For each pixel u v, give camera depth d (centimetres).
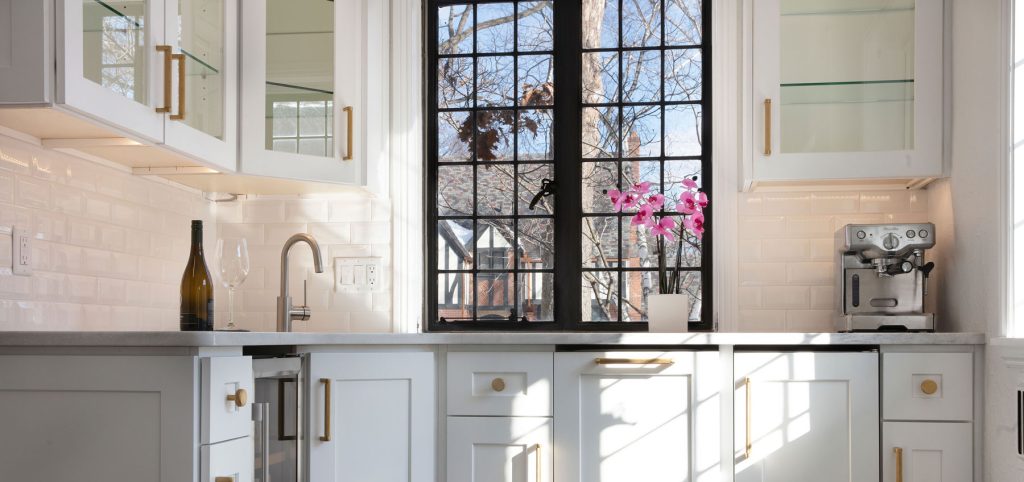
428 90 377
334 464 281
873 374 286
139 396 201
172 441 198
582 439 293
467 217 374
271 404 251
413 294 354
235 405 214
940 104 313
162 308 315
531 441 294
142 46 240
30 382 204
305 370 279
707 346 297
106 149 261
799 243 342
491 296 371
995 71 273
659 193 366
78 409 202
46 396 204
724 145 346
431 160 375
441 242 374
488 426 296
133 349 201
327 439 279
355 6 336
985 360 283
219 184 331
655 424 291
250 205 362
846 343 287
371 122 346
